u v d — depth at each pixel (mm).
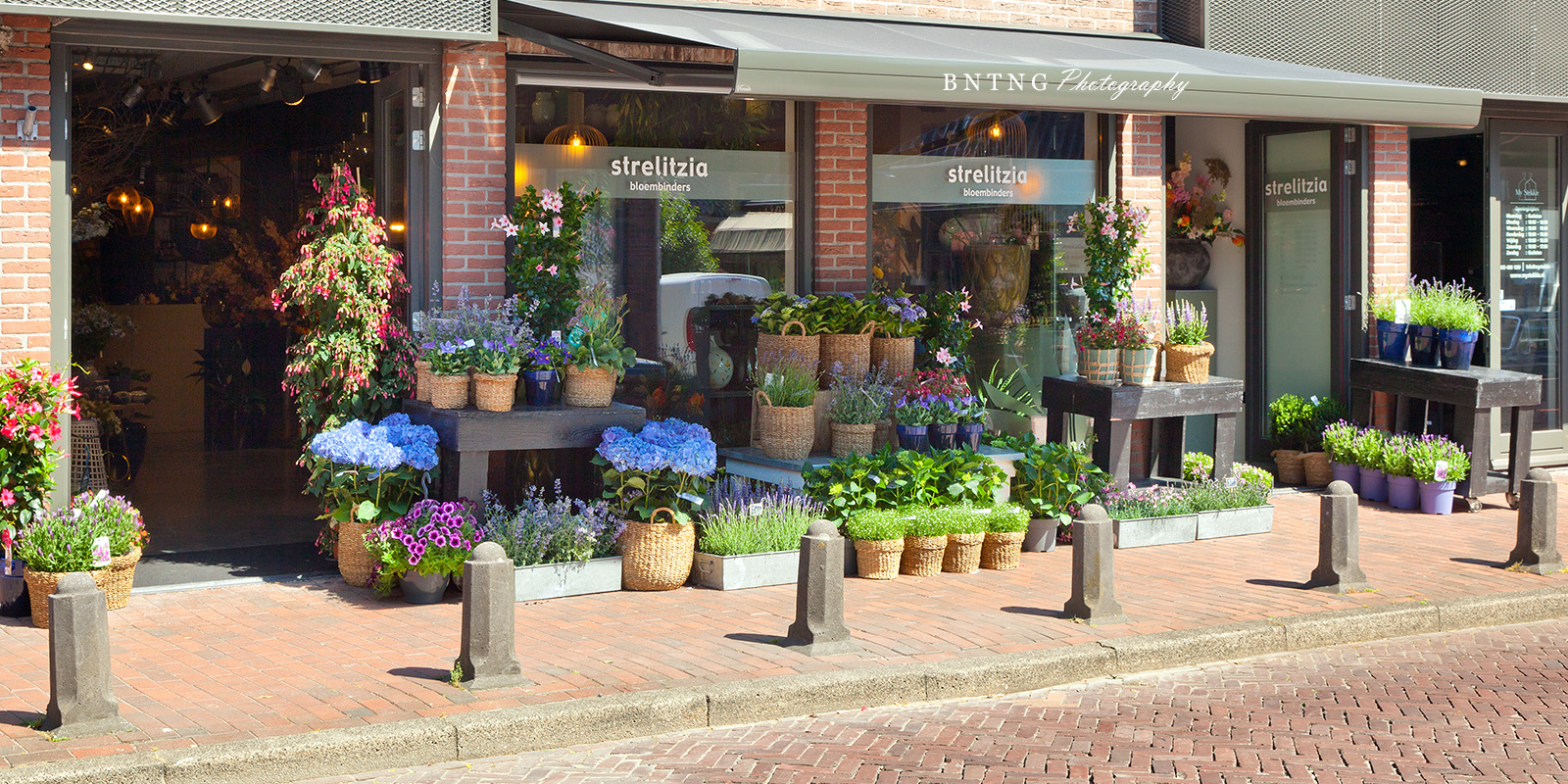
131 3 7156
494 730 5621
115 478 11961
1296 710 6207
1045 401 10328
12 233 7551
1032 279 10766
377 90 9359
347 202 8367
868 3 10109
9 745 5285
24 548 7141
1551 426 12914
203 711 5746
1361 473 11523
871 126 10070
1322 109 8828
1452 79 11828
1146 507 9797
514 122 8961
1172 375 10180
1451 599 7980
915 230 10305
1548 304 12820
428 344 8141
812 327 9312
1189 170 12773
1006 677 6586
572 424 8156
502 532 7953
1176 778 5266
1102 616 7398
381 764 5441
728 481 9258
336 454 7688
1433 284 12242
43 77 7582
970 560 8672
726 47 7410
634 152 9398
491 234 8867
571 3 9031
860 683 6312
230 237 14828
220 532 9930
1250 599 7965
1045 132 10727
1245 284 12672
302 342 8562
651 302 9508
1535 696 6430
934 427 9203
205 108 12516
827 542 6785
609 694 6016
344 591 8039
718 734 5922
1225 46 10828
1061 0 10758
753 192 9789
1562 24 12305
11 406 7156
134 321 15484
